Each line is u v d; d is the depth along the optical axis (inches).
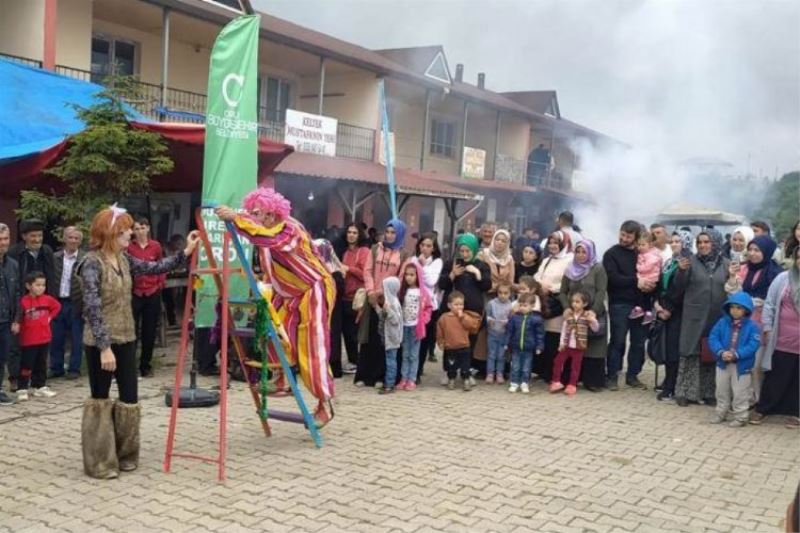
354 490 194.9
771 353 281.0
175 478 200.8
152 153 347.9
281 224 222.2
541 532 171.3
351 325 358.6
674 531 175.3
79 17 596.4
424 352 343.9
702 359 308.8
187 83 733.3
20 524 168.2
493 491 197.8
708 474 220.4
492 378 343.3
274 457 221.3
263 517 175.2
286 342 235.5
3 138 371.2
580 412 292.7
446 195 796.0
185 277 415.5
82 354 327.6
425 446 237.8
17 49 531.8
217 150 291.6
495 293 347.6
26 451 222.1
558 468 220.1
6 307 273.3
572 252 350.6
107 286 197.5
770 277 304.0
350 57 799.7
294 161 655.8
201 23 657.6
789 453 244.5
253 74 301.4
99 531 165.5
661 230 372.8
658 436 261.0
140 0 585.9
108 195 343.3
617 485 207.2
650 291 335.3
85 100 433.7
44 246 302.7
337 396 308.7
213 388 309.1
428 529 170.7
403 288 323.0
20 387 283.7
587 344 329.7
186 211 604.4
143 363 329.7
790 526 97.1
